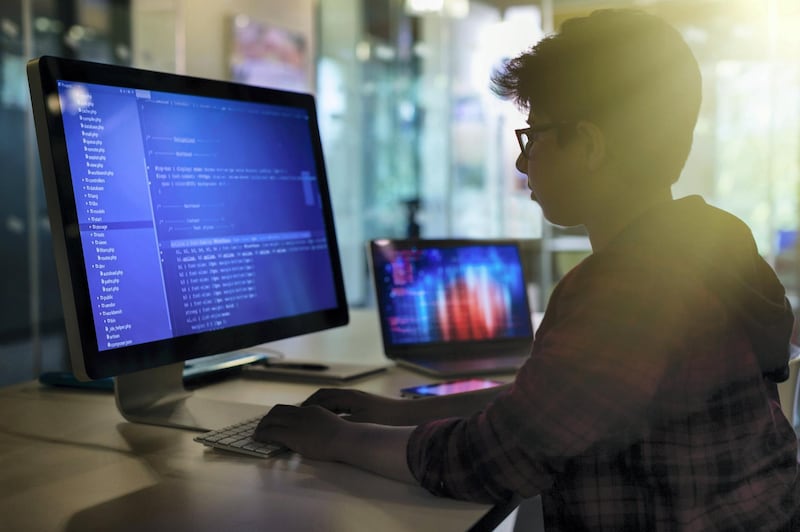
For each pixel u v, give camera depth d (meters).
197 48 4.42
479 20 6.37
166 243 1.08
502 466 0.73
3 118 5.54
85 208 0.97
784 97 5.68
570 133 0.79
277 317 1.25
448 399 1.08
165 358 1.05
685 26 5.96
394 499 0.79
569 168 0.80
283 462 0.93
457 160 6.68
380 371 1.52
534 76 0.81
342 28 6.68
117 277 1.00
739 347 0.76
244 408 1.18
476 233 6.64
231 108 1.21
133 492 0.82
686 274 0.72
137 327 1.02
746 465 0.76
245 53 4.69
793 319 0.85
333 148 6.75
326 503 0.78
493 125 6.42
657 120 0.77
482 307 1.73
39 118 0.94
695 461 0.73
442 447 0.80
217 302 1.14
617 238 0.76
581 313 0.72
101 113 1.01
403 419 1.06
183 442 1.02
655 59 0.77
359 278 6.92
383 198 6.91
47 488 0.83
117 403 1.12
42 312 5.65
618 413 0.69
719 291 0.73
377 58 6.86
